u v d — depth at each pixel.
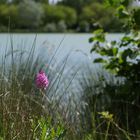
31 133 3.59
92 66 7.65
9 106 3.77
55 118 4.27
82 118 5.40
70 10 37.34
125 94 5.78
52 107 4.45
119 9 5.62
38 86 3.80
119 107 5.81
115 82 6.24
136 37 5.63
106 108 5.71
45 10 39.31
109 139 5.27
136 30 5.62
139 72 5.76
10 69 4.40
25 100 3.96
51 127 3.82
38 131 3.71
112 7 5.67
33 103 4.12
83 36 26.88
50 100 4.49
